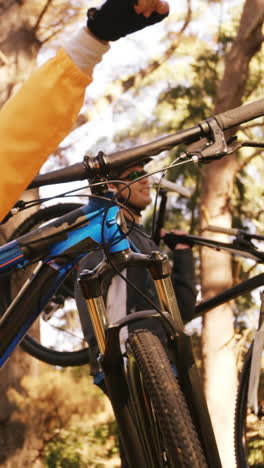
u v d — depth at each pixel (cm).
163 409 162
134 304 271
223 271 930
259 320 286
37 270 204
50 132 141
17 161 140
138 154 181
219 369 912
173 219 1254
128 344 181
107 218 191
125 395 184
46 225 193
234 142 187
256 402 271
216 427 905
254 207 1207
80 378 952
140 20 137
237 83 888
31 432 678
